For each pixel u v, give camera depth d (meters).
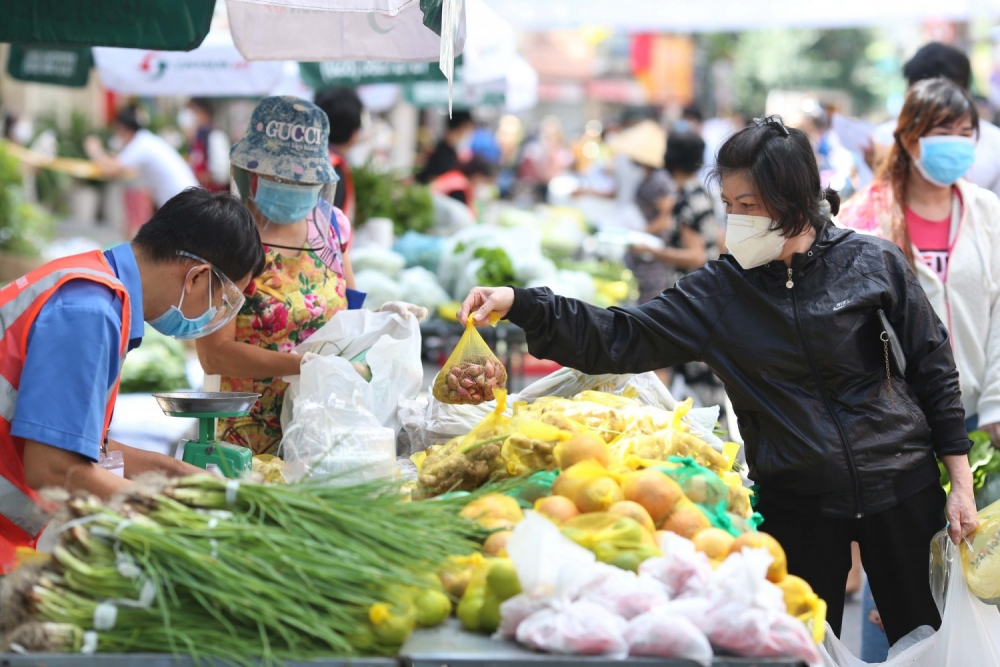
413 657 2.12
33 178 15.36
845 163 6.38
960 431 3.36
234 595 2.11
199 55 7.52
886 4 9.59
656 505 2.53
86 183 16.06
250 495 2.31
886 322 3.24
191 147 15.37
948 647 3.24
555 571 2.20
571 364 3.45
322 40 4.55
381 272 7.40
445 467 2.98
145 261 2.82
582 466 2.63
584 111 31.42
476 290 3.44
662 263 8.30
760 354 3.26
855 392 3.26
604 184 18.34
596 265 8.93
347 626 2.14
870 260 3.28
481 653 2.15
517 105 11.41
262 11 4.49
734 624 2.14
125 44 4.16
